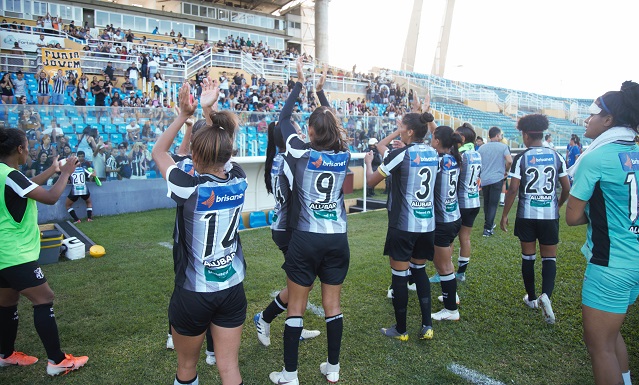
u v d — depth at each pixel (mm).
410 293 4816
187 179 2199
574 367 3234
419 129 3508
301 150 2873
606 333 2406
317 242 2883
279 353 3512
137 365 3295
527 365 3270
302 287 2932
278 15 39219
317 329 3898
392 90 25625
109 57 18875
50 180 8617
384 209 10047
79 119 8977
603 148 2389
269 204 9461
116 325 3943
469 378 3100
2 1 23859
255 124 10789
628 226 2330
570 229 7770
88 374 3180
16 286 2967
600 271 2396
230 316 2383
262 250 6426
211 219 2236
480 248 6523
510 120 26703
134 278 5195
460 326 3932
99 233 7590
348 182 12641
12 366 3305
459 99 29312
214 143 2195
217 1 35531
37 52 16703
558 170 4055
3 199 2871
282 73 23234
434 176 3541
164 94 16984
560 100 38594
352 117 13383
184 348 2377
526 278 4277
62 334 3777
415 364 3295
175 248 2342
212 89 2602
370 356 3418
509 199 4320
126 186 9586
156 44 25406
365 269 5508
